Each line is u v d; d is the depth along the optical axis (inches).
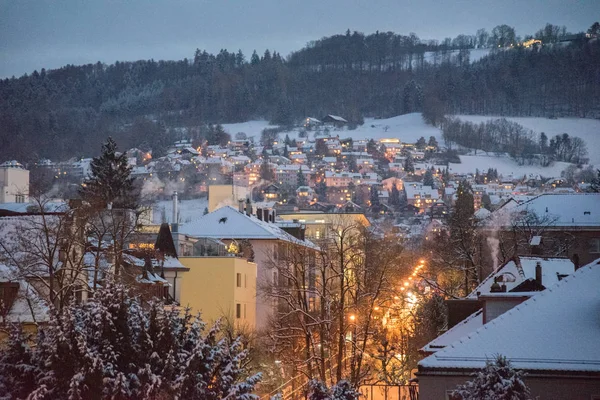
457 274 6929.1
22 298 3715.6
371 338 4670.3
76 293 4409.5
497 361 2399.1
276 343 4822.8
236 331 5383.9
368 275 5329.7
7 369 2402.8
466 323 3523.6
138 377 2405.3
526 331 2859.3
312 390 2659.9
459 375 2775.6
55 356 2362.2
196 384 2459.4
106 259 4744.1
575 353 2770.7
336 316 4343.0
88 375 2341.3
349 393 2642.7
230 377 2536.9
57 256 4488.2
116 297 2508.6
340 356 3695.9
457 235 7052.2
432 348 3417.8
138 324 2502.5
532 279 3612.2
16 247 4084.6
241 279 6678.2
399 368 4731.8
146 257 5418.3
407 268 7032.5
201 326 2613.2
